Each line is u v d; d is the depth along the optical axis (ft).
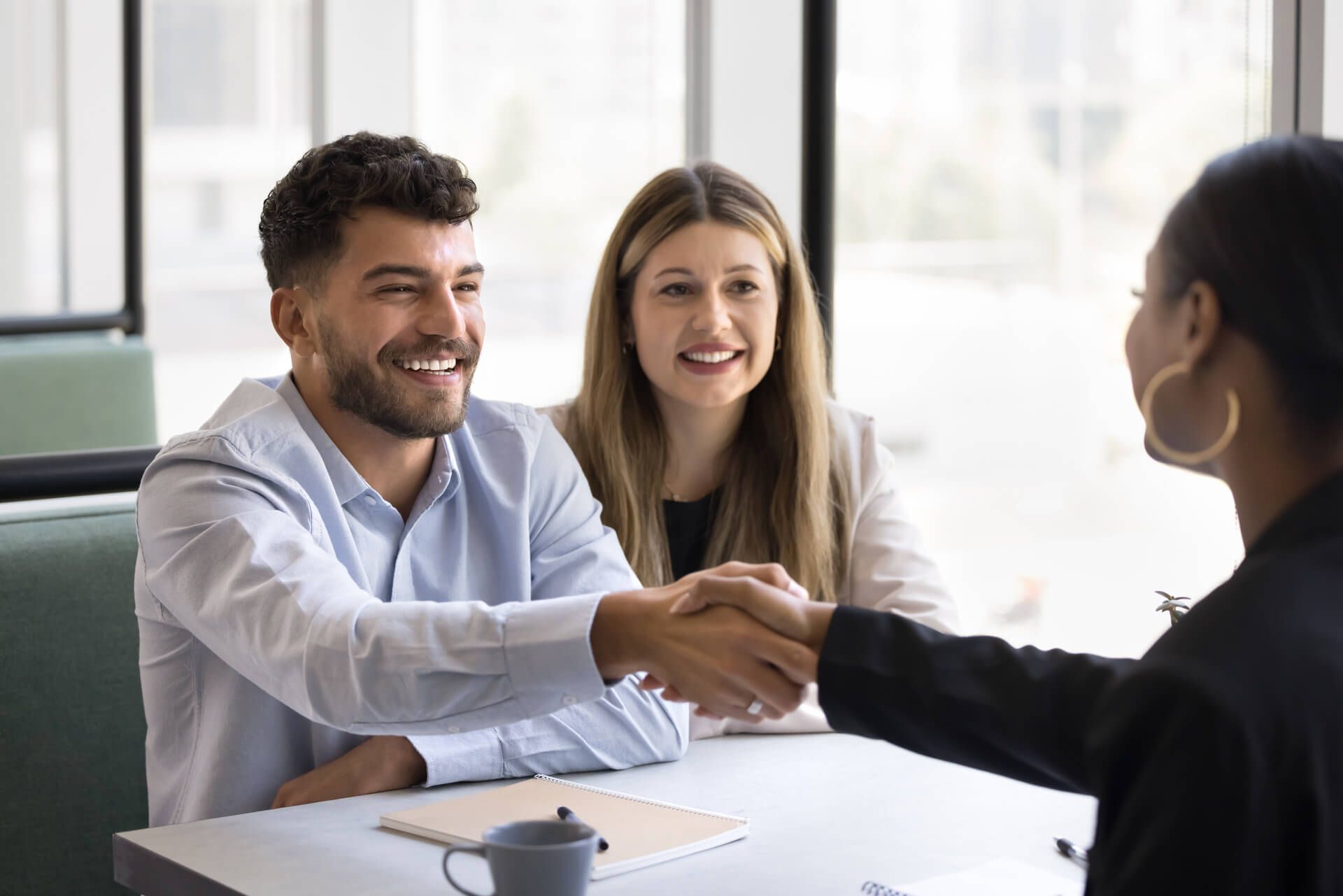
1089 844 3.59
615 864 3.33
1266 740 2.10
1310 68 5.80
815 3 6.83
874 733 2.95
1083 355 9.39
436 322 4.55
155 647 4.47
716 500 6.38
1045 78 9.34
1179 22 8.00
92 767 5.06
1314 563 2.29
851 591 6.41
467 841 3.50
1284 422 2.34
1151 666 2.24
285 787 4.25
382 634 3.64
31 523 5.10
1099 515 9.34
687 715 4.51
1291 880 2.12
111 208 15.25
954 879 3.32
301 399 4.76
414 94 13.30
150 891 3.51
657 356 5.99
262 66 13.47
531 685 3.58
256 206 13.75
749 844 3.58
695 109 11.78
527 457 5.15
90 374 9.74
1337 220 2.27
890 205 10.55
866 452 6.54
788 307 6.20
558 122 12.89
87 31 14.90
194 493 4.29
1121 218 8.82
